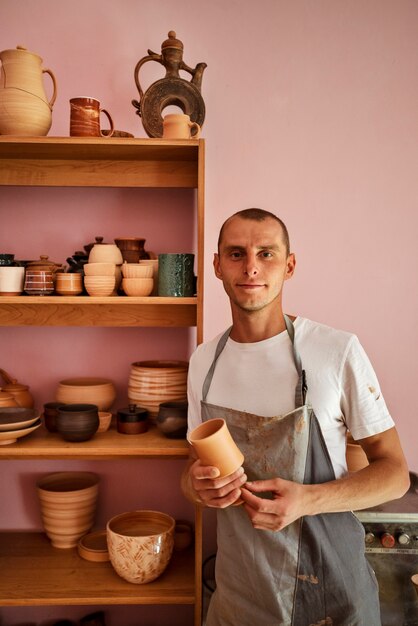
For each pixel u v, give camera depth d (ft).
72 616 6.73
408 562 5.07
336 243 6.66
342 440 4.50
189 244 6.68
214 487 3.85
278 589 4.34
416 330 6.71
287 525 4.33
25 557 6.20
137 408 6.17
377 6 6.57
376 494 4.09
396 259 6.67
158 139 5.56
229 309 6.69
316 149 6.64
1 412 5.88
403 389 6.72
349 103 6.62
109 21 6.54
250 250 4.37
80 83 6.56
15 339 6.70
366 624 4.26
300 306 6.69
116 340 6.73
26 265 6.10
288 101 6.61
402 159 6.64
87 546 6.33
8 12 6.50
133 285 5.65
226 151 6.62
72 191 6.63
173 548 6.43
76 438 5.61
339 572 4.25
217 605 4.80
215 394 4.71
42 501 6.41
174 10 6.54
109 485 6.78
